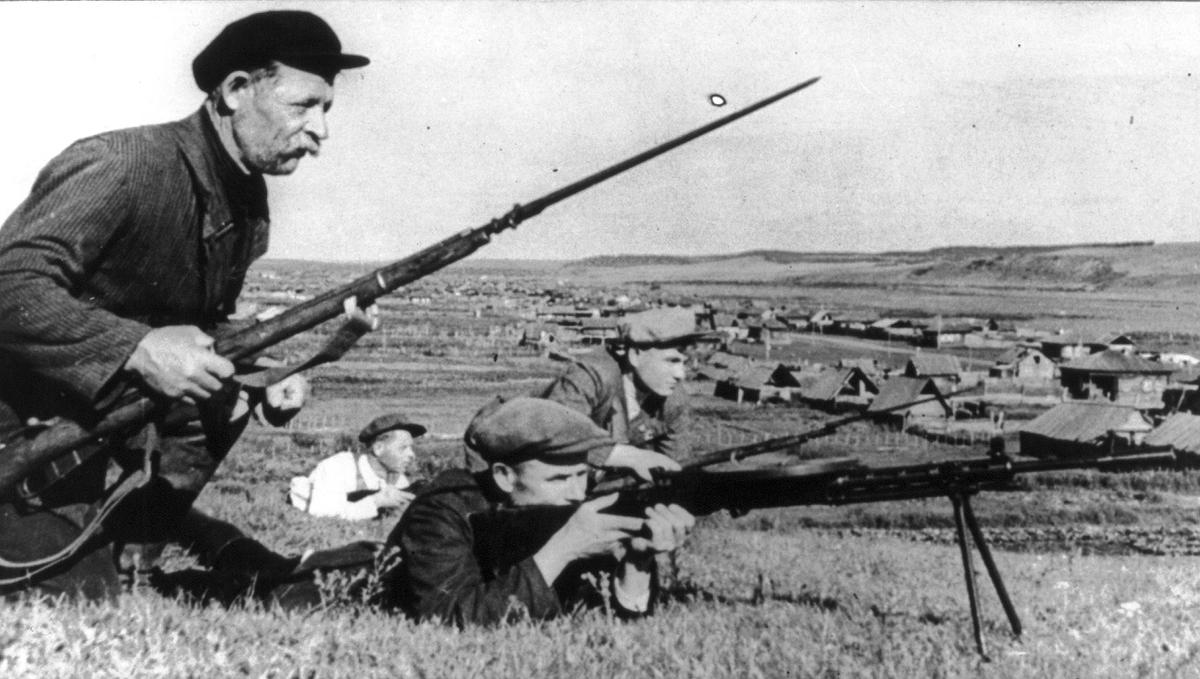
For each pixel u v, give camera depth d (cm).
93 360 545
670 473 581
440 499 580
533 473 582
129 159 560
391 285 569
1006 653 553
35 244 549
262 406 658
